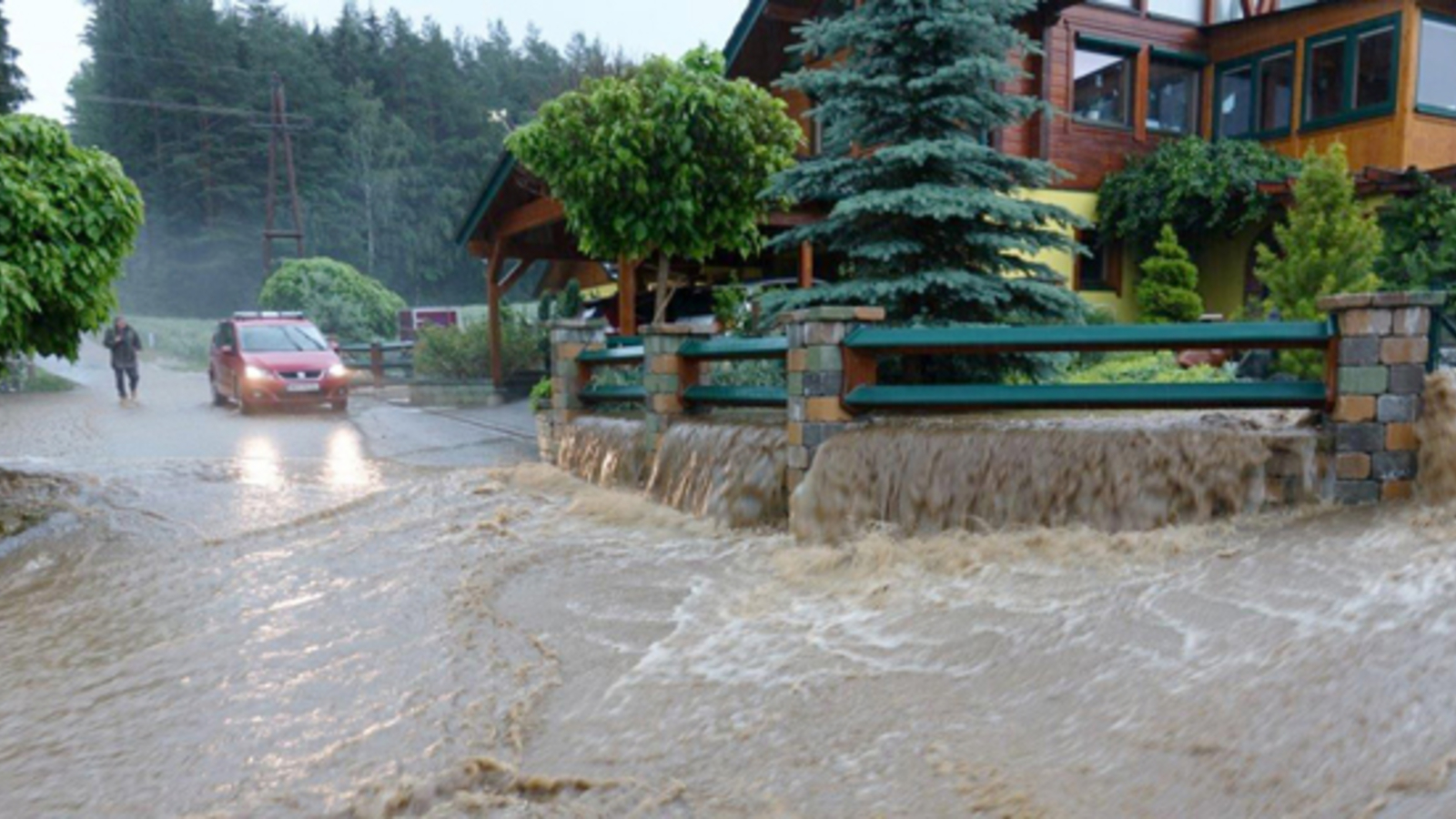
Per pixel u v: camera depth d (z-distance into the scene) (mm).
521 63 76250
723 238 9797
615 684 3328
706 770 2627
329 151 61281
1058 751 2482
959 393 5145
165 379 24672
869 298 7926
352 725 3109
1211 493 4375
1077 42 14727
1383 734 2221
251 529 6555
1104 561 4090
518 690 3324
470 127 67875
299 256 42344
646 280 16250
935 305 8273
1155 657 2957
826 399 5430
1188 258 15023
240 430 12648
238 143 59531
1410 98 13500
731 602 4281
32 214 7082
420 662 3695
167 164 58719
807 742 2738
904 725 2773
